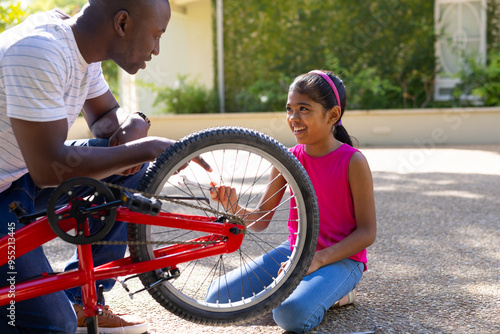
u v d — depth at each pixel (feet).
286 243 7.02
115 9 5.08
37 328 5.09
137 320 6.06
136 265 5.19
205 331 6.22
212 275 8.13
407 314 6.54
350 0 31.65
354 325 6.25
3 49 4.85
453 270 8.23
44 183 4.99
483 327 6.09
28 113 4.70
